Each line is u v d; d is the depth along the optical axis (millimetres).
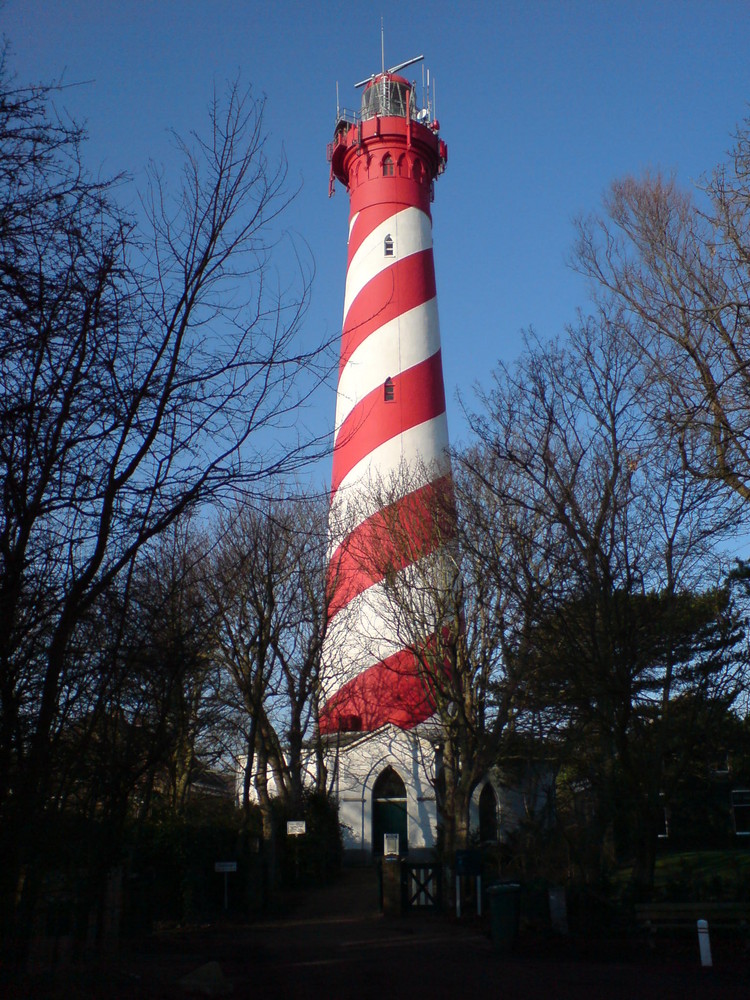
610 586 17516
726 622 18766
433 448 35406
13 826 9281
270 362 10352
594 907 16906
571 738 20438
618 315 22094
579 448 19766
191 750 26797
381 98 40000
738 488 17281
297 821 30234
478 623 26609
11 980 9602
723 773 35500
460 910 21703
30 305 9352
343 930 20547
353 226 39312
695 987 12312
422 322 37125
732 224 17703
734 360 17203
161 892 22797
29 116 9523
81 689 10227
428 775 32656
